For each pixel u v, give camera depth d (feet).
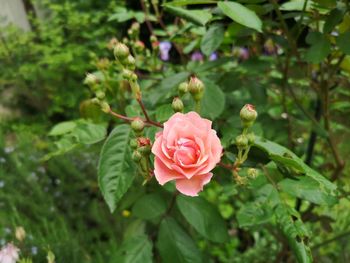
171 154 0.72
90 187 2.64
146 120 0.92
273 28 1.31
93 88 0.96
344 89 1.50
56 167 2.61
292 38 1.14
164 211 1.08
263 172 0.91
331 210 1.96
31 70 3.67
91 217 2.42
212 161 0.70
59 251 1.87
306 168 0.79
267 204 0.84
